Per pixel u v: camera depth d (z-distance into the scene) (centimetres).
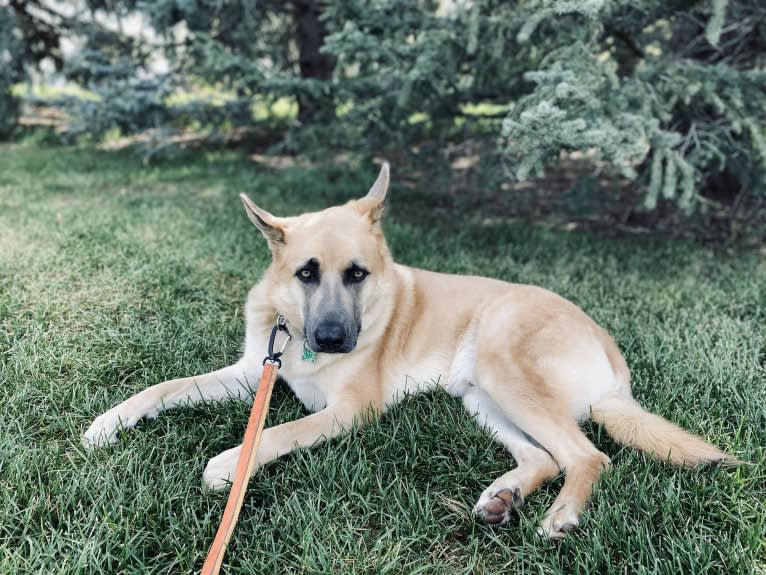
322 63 283
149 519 72
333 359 91
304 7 274
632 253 164
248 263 143
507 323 93
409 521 74
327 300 88
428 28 160
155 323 114
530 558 70
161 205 195
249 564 68
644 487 76
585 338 92
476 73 170
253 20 258
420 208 212
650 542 69
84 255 139
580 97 126
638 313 128
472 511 76
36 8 311
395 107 181
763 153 138
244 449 74
